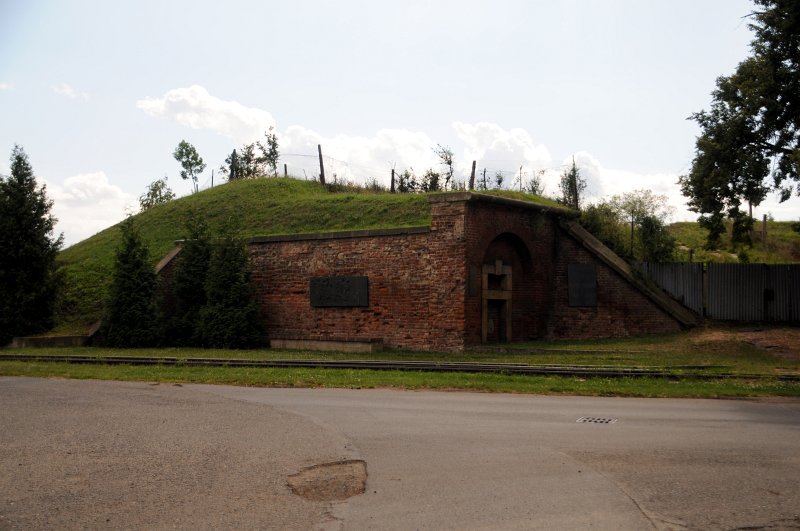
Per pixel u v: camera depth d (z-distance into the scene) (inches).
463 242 920.9
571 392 581.3
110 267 1346.0
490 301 981.8
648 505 262.4
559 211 1059.3
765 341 902.4
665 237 1099.9
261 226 1336.1
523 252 1029.2
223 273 1105.4
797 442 371.6
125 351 1007.0
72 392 582.9
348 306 1024.2
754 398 552.4
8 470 317.7
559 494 276.1
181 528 242.1
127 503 269.4
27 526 243.9
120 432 403.9
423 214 1186.0
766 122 917.2
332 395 566.9
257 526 243.0
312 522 246.8
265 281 1122.7
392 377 665.0
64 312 1230.9
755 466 318.7
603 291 1042.7
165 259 1198.3
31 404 513.7
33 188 1209.4
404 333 967.0
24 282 1160.8
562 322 1055.0
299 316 1079.6
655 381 629.0
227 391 592.7
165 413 471.8
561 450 353.1
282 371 716.7
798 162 820.0
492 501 267.7
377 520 247.9
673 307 1021.8
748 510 257.3
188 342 1129.4
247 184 1604.3
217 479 302.0
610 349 895.1
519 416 459.8
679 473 306.7
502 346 923.4
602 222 1108.5
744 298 1058.1
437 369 714.8
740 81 937.5
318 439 382.3
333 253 1047.0
